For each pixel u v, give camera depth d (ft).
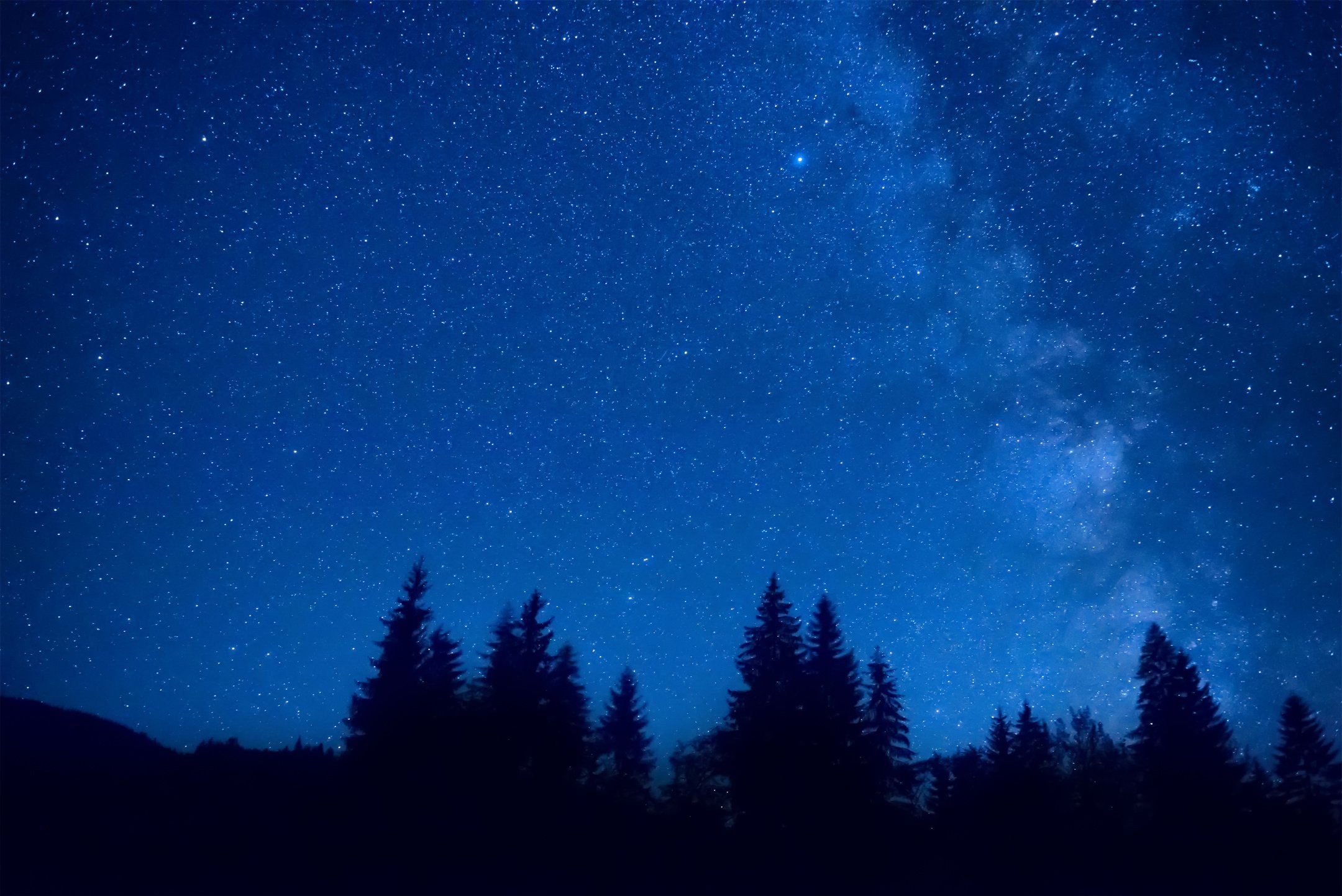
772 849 91.04
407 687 99.04
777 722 99.81
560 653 109.50
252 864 67.10
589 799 98.73
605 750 115.03
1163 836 96.07
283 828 75.97
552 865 82.07
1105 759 118.11
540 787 95.09
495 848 82.12
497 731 96.99
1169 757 102.27
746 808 95.86
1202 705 104.63
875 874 89.76
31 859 59.21
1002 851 96.89
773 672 105.81
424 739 93.45
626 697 124.36
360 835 77.61
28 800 70.59
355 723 96.07
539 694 103.40
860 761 99.19
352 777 89.66
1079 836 99.76
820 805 93.30
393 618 104.94
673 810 101.35
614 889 78.43
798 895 82.94
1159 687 108.27
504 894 72.74
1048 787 106.93
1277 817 95.40
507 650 106.32
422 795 86.43
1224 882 86.79
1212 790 98.32
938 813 108.78
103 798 75.25
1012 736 113.29
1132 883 88.12
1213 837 94.12
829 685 104.73
